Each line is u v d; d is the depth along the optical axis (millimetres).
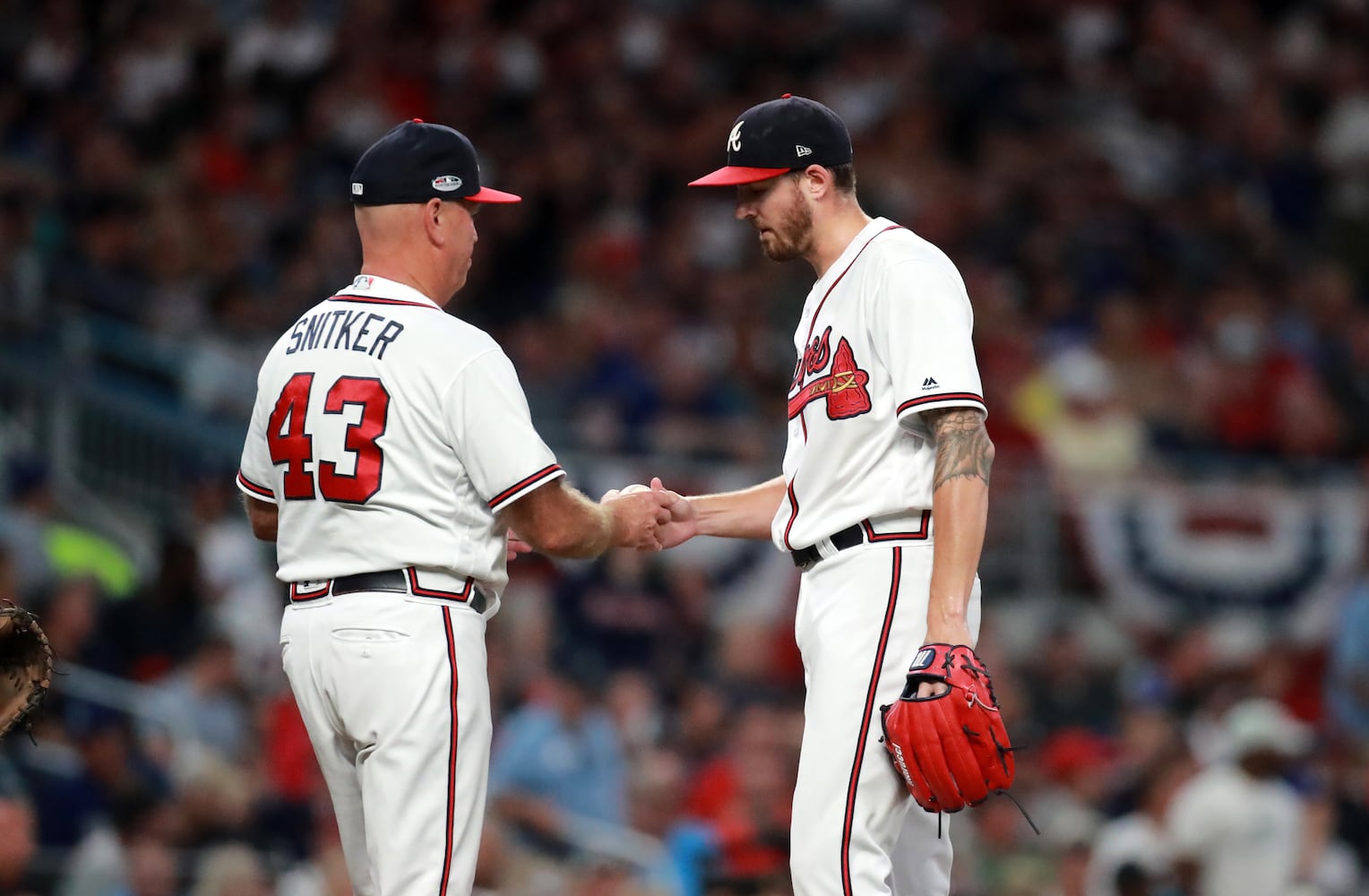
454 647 14281
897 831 14555
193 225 52406
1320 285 62188
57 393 43500
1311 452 54469
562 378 50312
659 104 62844
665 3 66688
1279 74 71938
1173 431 53406
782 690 39531
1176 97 69312
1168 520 47469
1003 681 41125
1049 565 46969
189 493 44062
